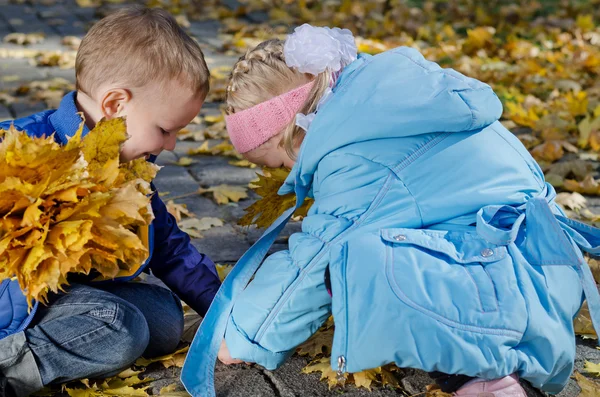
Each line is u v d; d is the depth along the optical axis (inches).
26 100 180.7
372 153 74.4
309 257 73.8
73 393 72.2
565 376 72.4
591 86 206.7
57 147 63.9
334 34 81.2
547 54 234.8
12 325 70.3
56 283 61.9
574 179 141.7
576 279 74.3
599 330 71.6
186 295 86.4
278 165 84.8
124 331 72.9
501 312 66.7
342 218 74.2
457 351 65.7
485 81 210.8
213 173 142.3
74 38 242.2
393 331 66.9
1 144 62.4
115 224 65.0
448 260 70.2
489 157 75.6
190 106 78.5
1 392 69.9
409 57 78.8
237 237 115.0
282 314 74.9
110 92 74.4
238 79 81.0
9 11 286.8
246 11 289.6
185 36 79.4
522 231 72.7
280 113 79.0
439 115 73.5
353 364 68.7
